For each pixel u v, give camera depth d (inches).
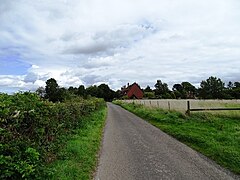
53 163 341.1
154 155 447.2
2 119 238.1
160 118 948.0
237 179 330.3
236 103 1529.3
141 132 708.0
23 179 243.8
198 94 5334.6
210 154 452.8
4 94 291.9
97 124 841.5
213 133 612.1
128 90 4977.9
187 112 912.3
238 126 701.9
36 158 258.1
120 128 791.1
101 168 367.6
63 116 477.4
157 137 626.5
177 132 652.1
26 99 306.3
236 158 410.0
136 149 493.0
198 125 763.4
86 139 528.4
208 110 932.6
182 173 350.3
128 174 342.6
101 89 5482.3
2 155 225.3
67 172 319.3
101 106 2011.6
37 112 304.2
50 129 369.1
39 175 267.7
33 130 299.4
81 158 393.7
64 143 429.7
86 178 317.4
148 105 1620.3
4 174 227.0
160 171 357.7
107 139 596.1
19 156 244.5
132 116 1250.0
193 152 471.2
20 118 266.5
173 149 494.9
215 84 5162.4
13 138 253.3
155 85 5708.7
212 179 328.8
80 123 673.0
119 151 474.9
